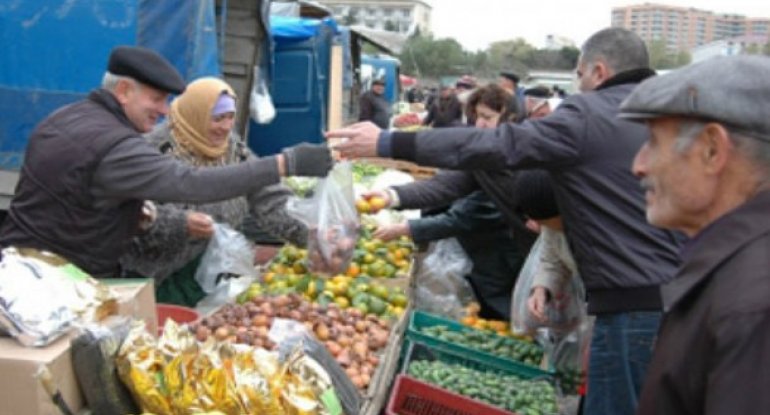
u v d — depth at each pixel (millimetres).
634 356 2898
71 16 6133
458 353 4152
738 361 1321
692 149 1484
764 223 1421
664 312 1586
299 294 3760
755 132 1420
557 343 4289
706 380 1406
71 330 2225
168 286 3924
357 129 3020
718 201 1498
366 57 27375
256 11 8242
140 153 2912
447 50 48688
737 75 1443
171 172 2912
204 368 2191
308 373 2314
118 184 2910
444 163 2918
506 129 2896
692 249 1512
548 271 4078
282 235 4074
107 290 2453
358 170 7211
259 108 8539
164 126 3797
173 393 2184
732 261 1419
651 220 1610
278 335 2965
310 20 10828
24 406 2051
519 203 3691
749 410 1295
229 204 4105
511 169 2951
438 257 5137
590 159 2895
